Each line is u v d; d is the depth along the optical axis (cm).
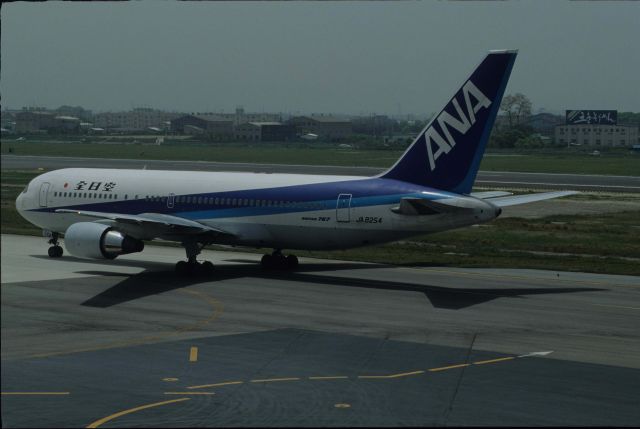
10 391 3881
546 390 3994
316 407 3703
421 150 6806
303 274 7456
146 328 5238
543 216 12694
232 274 7419
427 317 5653
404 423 3506
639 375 4266
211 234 7419
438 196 6675
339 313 5759
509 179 19525
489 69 6450
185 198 7694
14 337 4934
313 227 7144
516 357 4606
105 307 5878
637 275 7594
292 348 4769
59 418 3522
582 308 6009
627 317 5719
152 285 6794
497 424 3506
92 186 8150
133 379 4103
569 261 8462
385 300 6247
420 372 4288
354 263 8181
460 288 6800
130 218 6912
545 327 5384
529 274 7588
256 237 7419
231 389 3962
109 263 7956
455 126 6631
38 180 8412
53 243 8381
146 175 8044
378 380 4138
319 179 7250
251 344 4847
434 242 9906
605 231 10919
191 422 3494
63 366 4309
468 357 4600
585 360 4556
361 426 3466
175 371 4253
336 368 4350
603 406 3759
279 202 7281
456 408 3712
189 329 5222
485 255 8869
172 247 9169
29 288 6575
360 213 6931
